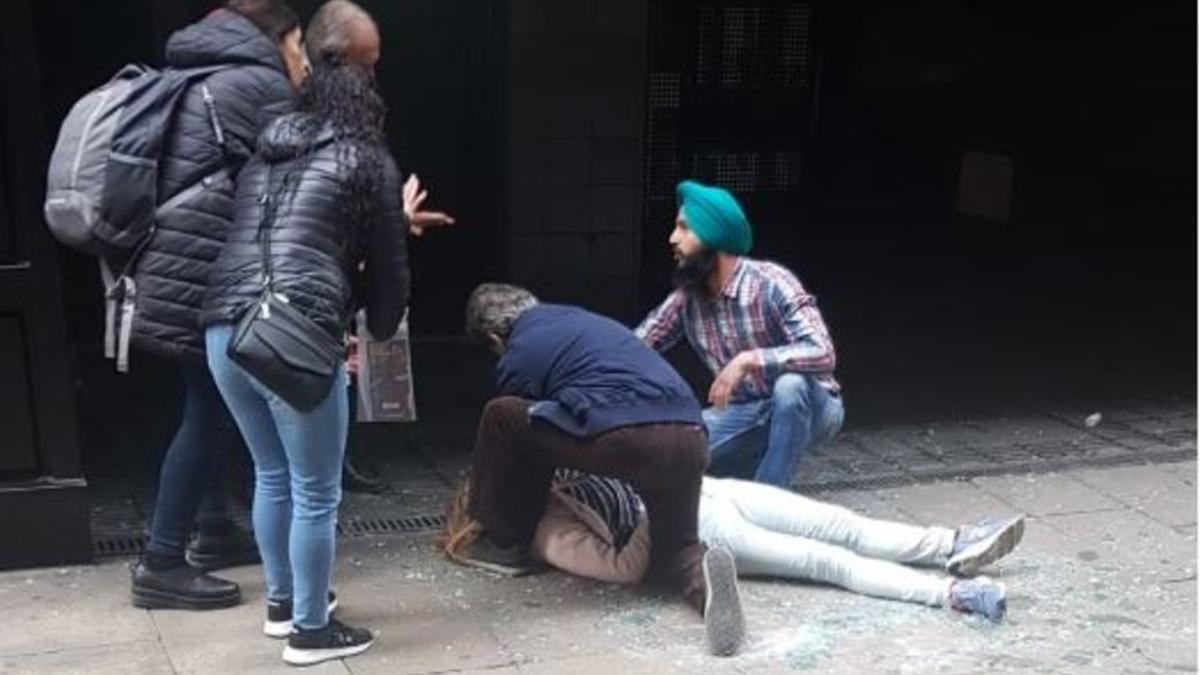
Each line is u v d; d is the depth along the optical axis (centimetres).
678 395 354
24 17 353
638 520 377
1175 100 865
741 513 378
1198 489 447
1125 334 707
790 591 374
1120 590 380
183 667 330
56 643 342
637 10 646
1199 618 352
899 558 383
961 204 1059
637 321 677
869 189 1040
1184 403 579
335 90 314
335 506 325
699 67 711
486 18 631
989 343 687
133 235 327
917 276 847
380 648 341
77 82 578
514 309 370
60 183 325
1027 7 997
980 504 448
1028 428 540
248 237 309
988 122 1050
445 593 375
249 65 334
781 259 766
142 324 330
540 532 383
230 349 298
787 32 724
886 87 1030
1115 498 455
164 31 553
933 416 556
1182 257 868
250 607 363
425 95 635
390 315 322
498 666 332
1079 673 332
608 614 362
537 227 657
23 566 384
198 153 328
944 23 1052
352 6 359
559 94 645
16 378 373
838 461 495
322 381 303
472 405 562
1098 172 938
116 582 379
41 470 383
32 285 367
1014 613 364
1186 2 852
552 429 352
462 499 404
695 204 390
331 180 306
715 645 338
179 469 354
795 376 397
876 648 343
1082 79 949
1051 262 896
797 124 740
